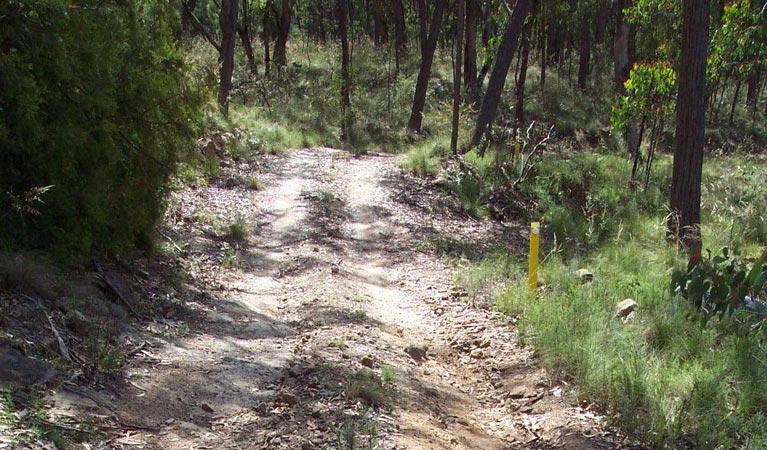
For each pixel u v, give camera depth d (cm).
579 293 756
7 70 594
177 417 454
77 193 674
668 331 659
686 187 1181
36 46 638
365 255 1102
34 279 561
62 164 650
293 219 1244
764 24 1698
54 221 663
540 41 3469
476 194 1616
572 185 1794
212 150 1522
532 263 827
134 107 761
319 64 3816
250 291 838
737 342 624
